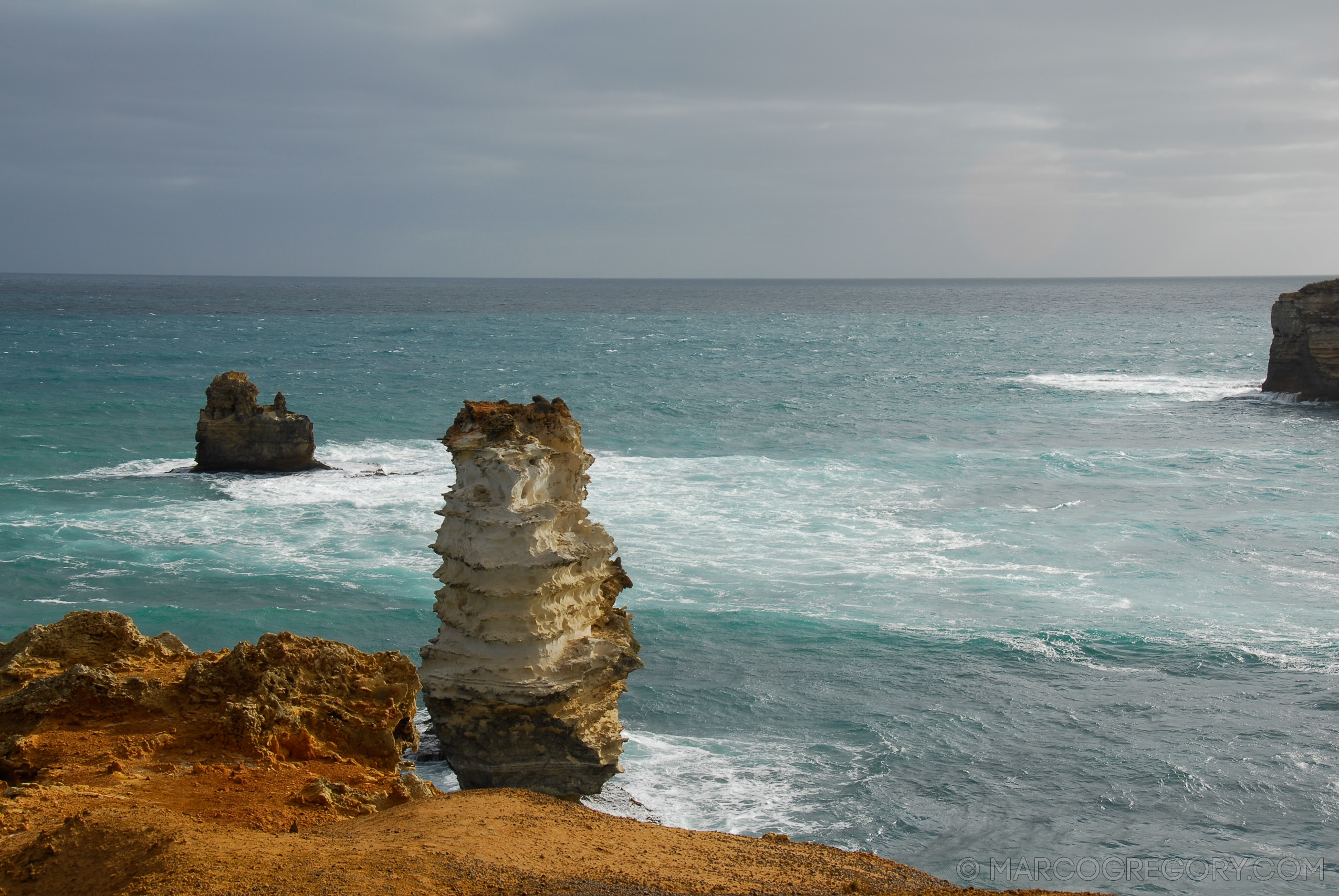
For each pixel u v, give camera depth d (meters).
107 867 10.41
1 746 13.71
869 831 20.69
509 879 11.11
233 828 11.73
